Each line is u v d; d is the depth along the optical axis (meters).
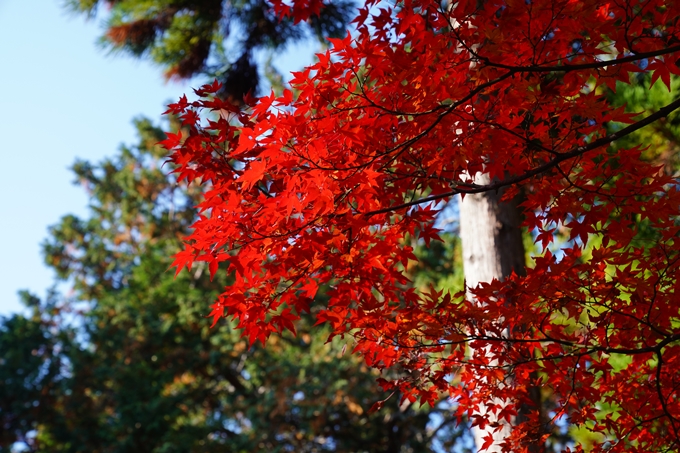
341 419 16.50
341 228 3.31
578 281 3.44
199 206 3.40
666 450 3.69
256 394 17.48
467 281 5.40
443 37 3.09
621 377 3.80
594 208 3.51
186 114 3.55
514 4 2.85
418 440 16.91
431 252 15.88
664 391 3.78
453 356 3.81
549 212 3.59
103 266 22.64
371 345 3.74
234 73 10.28
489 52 2.99
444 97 3.17
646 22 3.09
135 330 17.17
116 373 16.50
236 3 10.30
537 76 3.27
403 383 3.85
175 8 10.58
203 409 18.52
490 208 5.37
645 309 3.50
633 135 6.72
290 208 2.93
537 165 3.69
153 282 19.17
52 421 18.86
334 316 3.66
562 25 2.98
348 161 3.22
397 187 3.71
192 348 17.58
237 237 3.28
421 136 3.22
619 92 6.88
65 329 20.27
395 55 3.07
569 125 3.45
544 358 3.50
